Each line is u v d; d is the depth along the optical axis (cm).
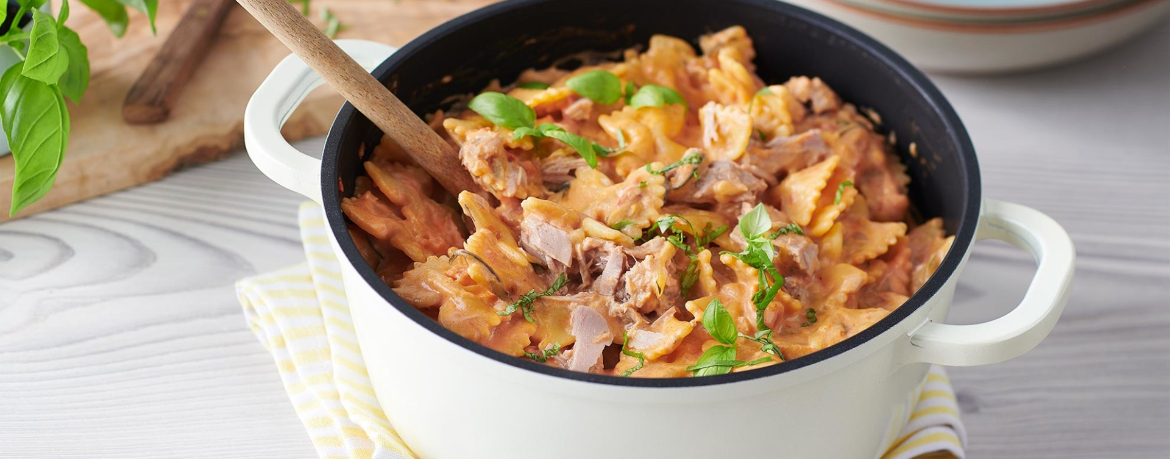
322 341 72
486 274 64
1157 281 80
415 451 67
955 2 84
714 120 71
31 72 71
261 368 73
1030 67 88
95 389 72
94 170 79
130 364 73
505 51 74
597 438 59
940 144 71
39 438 70
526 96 72
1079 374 77
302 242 79
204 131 82
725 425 59
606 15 75
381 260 67
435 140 67
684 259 67
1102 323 79
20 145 71
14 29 75
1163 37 94
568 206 68
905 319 59
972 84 91
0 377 72
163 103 81
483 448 62
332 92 83
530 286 65
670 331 64
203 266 78
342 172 65
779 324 66
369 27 90
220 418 71
